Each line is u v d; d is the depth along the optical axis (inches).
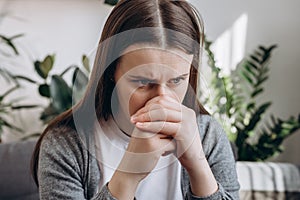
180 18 20.2
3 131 87.8
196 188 23.1
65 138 24.4
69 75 88.8
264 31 91.3
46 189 24.0
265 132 87.2
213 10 90.6
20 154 55.1
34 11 88.0
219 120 23.4
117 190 21.5
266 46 91.5
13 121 88.5
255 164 66.3
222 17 90.6
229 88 83.9
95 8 88.0
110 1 80.1
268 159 92.7
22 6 87.7
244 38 91.2
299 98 92.2
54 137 24.6
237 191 25.5
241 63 91.5
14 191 53.6
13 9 87.7
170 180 22.1
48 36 88.5
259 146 84.7
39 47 88.6
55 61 89.0
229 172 25.0
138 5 20.4
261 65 88.9
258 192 64.4
